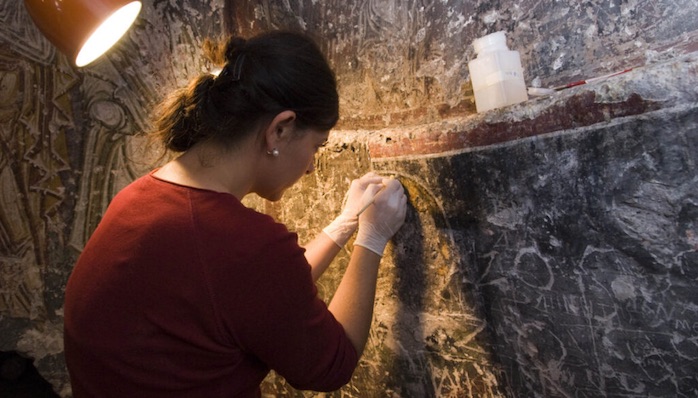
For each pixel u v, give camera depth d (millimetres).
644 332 737
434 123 997
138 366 657
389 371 1162
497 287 923
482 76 922
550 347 857
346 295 901
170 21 1448
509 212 881
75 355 701
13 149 1398
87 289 681
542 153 816
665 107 670
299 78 676
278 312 660
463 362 1007
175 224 652
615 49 820
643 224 713
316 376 722
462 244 970
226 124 681
